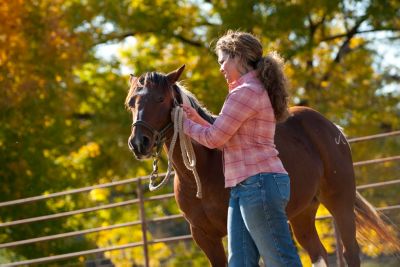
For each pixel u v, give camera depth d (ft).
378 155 60.85
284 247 15.14
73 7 61.77
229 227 15.62
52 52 56.34
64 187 57.52
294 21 57.36
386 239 22.70
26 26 55.93
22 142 56.75
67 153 62.54
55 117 58.23
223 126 15.37
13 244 33.78
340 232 21.75
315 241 22.50
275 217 15.16
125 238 62.18
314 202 22.06
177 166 18.25
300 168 20.08
